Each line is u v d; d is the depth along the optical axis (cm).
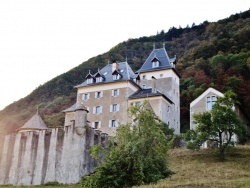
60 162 4297
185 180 2880
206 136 4031
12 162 4700
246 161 3731
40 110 10800
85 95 6241
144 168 2747
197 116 4169
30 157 4562
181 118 7619
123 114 5744
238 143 4691
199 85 8338
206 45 10512
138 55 13988
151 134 2908
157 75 6344
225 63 8781
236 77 7775
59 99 11356
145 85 6359
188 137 4219
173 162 3953
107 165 2723
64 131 4453
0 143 5012
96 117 5969
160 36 16038
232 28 11688
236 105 5216
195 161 3903
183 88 8562
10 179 4603
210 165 3631
